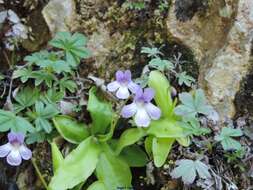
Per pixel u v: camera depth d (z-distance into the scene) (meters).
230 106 0.25
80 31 0.28
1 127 0.23
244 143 0.24
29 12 0.28
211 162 0.24
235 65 0.25
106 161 0.24
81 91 0.26
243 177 0.23
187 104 0.23
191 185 0.23
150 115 0.23
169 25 0.26
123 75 0.23
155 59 0.25
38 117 0.24
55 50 0.27
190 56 0.26
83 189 0.24
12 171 0.26
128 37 0.27
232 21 0.25
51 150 0.25
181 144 0.23
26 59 0.26
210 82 0.25
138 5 0.27
